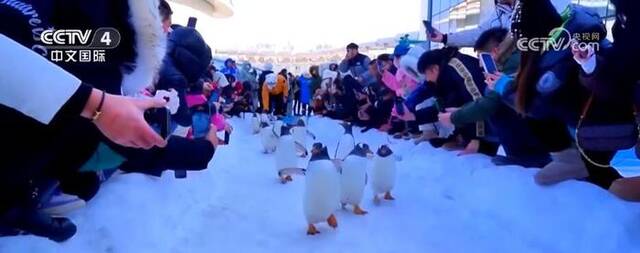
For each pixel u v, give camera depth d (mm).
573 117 2463
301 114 11539
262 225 2555
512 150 3164
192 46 2613
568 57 2414
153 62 1072
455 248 2189
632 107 2244
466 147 3943
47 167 1006
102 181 2385
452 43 4637
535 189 2539
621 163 3412
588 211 2150
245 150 5379
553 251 2066
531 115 2727
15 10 907
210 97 4660
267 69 12891
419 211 2791
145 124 744
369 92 7012
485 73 3289
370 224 2555
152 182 2656
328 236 2371
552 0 2906
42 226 1657
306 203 2377
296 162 3734
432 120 4715
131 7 997
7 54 640
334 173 2383
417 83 5301
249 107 11391
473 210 2734
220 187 3438
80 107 694
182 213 2609
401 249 2188
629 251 1809
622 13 1963
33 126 760
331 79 10297
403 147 4918
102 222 2008
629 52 1976
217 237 2350
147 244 2070
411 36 11516
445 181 3348
